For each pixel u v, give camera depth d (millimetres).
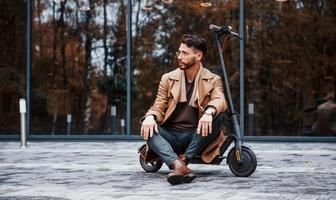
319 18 12328
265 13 12422
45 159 8203
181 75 5895
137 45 12781
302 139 12180
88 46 12938
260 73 12336
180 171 5305
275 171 6438
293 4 12398
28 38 13031
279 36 12367
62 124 12867
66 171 6547
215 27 6148
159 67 12656
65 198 4477
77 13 12992
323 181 5555
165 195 4617
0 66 13125
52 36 13031
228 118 6027
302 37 12344
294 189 4980
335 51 12266
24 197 4543
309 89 12250
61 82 12945
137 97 12711
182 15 12641
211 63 12422
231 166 5926
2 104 13062
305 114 12227
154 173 6254
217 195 4609
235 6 12484
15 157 8570
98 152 9523
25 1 13078
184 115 5832
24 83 13023
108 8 12906
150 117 5656
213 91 5797
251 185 5254
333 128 12141
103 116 12773
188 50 5770
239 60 12352
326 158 8289
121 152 9516
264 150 9938
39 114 12930
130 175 6082
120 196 4574
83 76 12891
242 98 12305
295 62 12328
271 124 12250
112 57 12836
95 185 5297
